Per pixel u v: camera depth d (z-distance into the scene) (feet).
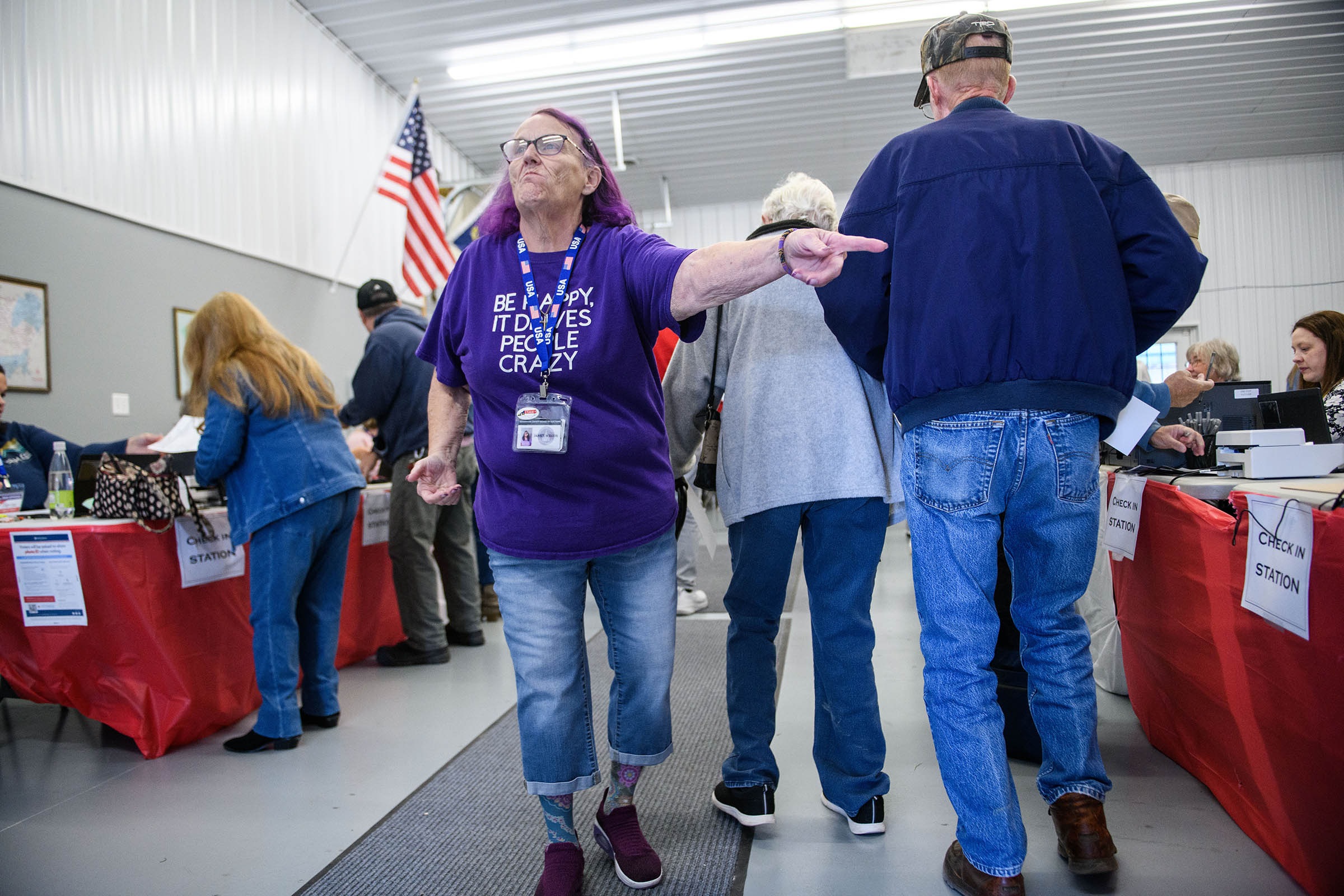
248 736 7.50
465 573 11.39
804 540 5.44
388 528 11.18
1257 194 31.55
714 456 5.68
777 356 5.22
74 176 13.73
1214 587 5.20
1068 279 4.16
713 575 15.78
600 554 4.48
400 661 10.35
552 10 20.31
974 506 4.35
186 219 16.24
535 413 4.29
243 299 7.75
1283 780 4.51
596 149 4.66
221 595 8.10
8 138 12.61
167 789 6.64
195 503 7.64
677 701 8.39
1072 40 22.22
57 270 13.39
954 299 4.23
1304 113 27.20
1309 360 9.39
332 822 5.97
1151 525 6.27
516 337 4.39
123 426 14.65
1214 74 24.30
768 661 5.59
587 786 4.72
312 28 20.58
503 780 6.64
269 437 7.46
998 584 6.55
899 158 4.60
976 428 4.29
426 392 10.53
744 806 5.51
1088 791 4.71
